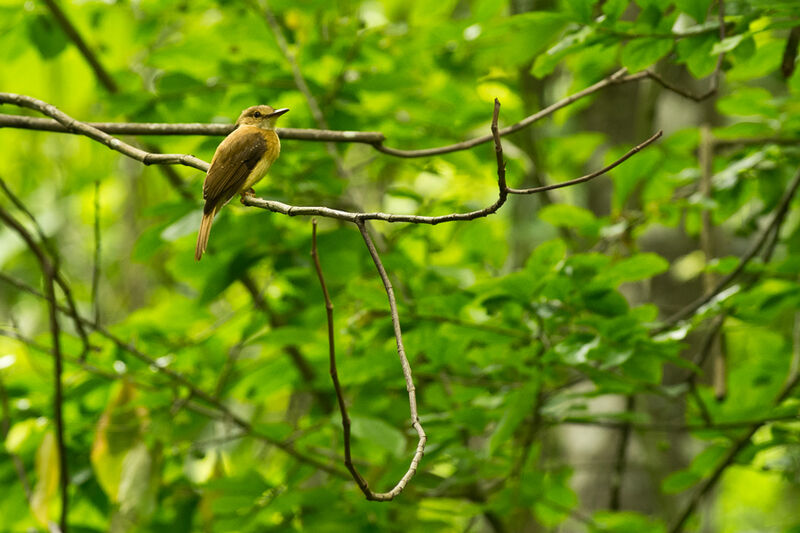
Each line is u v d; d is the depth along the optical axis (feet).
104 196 66.69
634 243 37.86
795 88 34.55
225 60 38.19
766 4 26.81
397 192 37.32
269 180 35.78
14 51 41.47
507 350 31.45
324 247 34.35
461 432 32.83
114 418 31.50
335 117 37.78
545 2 43.65
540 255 27.76
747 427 31.81
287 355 36.22
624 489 44.32
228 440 32.73
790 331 40.93
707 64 27.99
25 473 34.14
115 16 44.80
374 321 31.48
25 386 34.30
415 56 40.96
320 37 39.52
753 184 37.32
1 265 64.44
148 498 30.58
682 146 38.73
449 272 34.09
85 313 64.80
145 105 37.68
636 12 43.29
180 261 36.35
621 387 30.09
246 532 32.42
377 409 34.88
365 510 31.14
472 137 43.96
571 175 48.06
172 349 34.65
